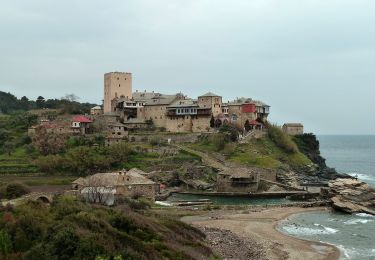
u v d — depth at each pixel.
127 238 76.31
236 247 106.56
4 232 73.25
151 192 164.62
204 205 161.12
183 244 92.69
